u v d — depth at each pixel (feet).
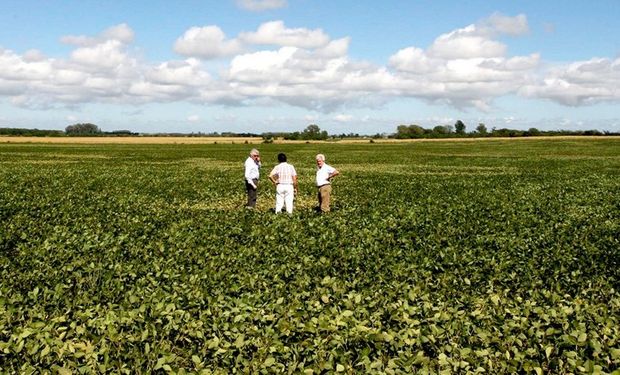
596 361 22.40
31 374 20.99
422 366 21.89
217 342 23.54
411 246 46.78
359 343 23.91
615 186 111.34
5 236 48.98
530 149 343.87
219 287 32.73
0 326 25.18
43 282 34.19
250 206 73.20
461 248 46.21
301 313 26.73
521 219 63.31
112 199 82.99
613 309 30.35
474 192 98.27
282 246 45.44
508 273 37.86
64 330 24.94
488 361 22.59
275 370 21.85
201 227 54.19
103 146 390.01
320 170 69.36
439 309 28.02
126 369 21.74
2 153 263.08
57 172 141.79
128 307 28.53
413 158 251.60
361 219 60.80
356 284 33.96
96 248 43.62
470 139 544.21
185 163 201.57
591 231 56.24
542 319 26.45
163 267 38.34
